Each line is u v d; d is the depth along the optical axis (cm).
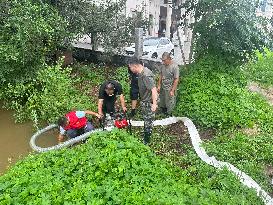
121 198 526
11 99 1133
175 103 1011
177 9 1253
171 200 534
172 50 2003
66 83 1106
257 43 1049
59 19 1166
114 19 1375
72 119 898
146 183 576
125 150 632
